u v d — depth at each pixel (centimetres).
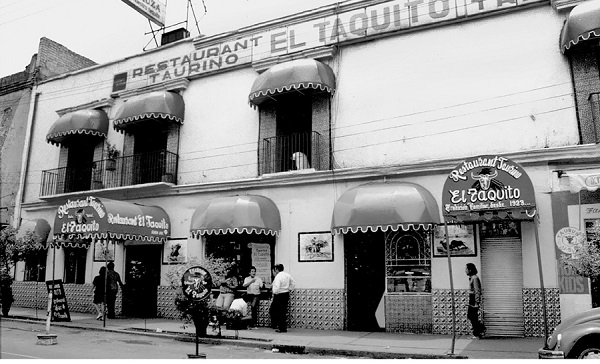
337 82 1525
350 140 1473
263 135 1616
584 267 980
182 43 1839
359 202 1267
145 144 1872
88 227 1467
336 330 1356
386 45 1477
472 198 1104
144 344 1153
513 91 1295
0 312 1762
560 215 1172
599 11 1142
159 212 1667
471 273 1188
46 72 2259
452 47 1391
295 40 1611
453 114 1354
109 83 2012
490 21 1356
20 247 1702
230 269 1524
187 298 1045
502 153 1248
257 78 1556
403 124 1411
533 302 1179
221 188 1623
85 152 2027
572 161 1182
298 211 1485
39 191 2106
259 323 1469
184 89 1809
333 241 1420
